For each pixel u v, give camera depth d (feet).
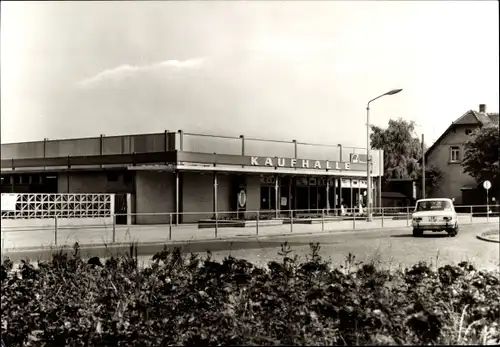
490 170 67.10
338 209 103.09
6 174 110.42
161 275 18.52
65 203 87.35
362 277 16.87
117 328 15.62
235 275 17.04
